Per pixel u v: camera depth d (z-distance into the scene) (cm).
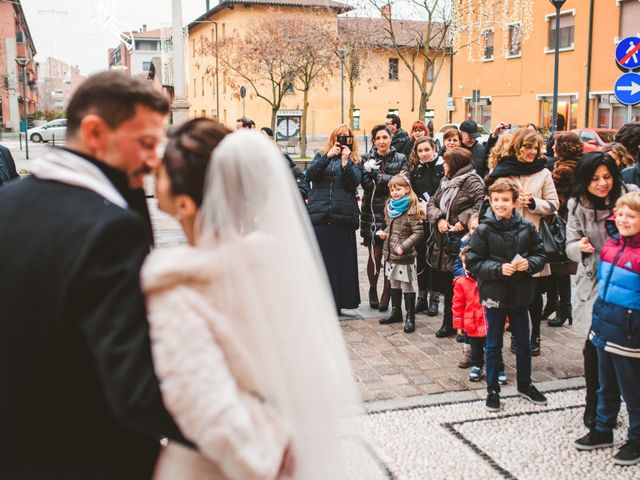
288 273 162
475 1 2595
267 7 3884
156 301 152
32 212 156
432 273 651
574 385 497
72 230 150
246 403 155
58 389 151
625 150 527
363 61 3306
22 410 152
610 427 396
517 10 2684
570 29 2588
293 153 3372
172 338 148
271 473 152
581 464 379
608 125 2450
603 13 2427
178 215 175
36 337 149
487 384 459
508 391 486
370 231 704
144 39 4747
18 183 165
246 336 156
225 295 155
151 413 144
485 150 806
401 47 3481
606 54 2423
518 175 540
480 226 457
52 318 148
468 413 448
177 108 1438
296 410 160
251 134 168
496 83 3019
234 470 149
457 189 596
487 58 3067
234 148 163
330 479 167
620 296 375
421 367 535
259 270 158
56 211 154
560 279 637
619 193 407
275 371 157
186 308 151
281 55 2983
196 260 155
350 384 187
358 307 714
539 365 541
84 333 149
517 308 460
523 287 450
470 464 376
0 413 154
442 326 614
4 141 4209
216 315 154
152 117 170
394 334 620
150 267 153
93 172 165
